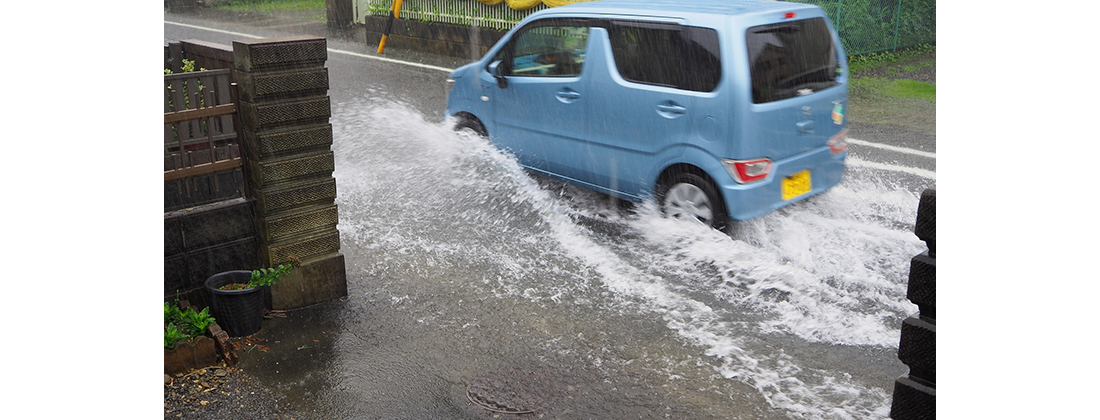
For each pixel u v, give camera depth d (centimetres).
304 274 420
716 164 471
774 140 470
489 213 564
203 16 1630
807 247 488
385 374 359
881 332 395
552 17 551
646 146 504
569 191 582
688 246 491
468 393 344
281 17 1622
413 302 430
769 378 355
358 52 1280
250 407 331
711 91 467
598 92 524
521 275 466
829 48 501
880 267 464
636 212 529
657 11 494
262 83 386
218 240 404
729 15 463
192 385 346
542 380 354
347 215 566
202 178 405
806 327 401
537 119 568
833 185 514
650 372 361
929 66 931
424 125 805
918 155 655
